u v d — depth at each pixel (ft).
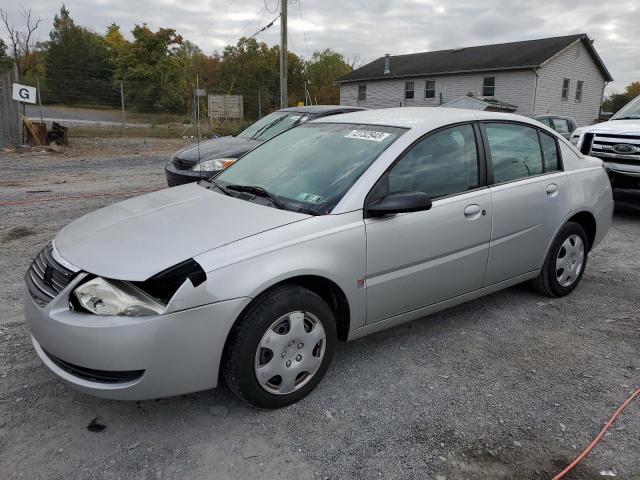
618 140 25.55
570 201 14.73
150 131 86.33
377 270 10.68
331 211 10.30
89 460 8.54
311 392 10.47
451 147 12.25
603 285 16.70
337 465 8.52
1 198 29.19
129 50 141.79
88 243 9.64
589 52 105.09
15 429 9.22
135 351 8.34
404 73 112.68
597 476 8.35
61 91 102.58
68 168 44.01
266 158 13.33
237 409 9.93
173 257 8.82
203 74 154.71
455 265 12.10
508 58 99.71
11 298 14.67
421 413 9.90
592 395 10.54
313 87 168.45
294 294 9.56
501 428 9.50
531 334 13.19
